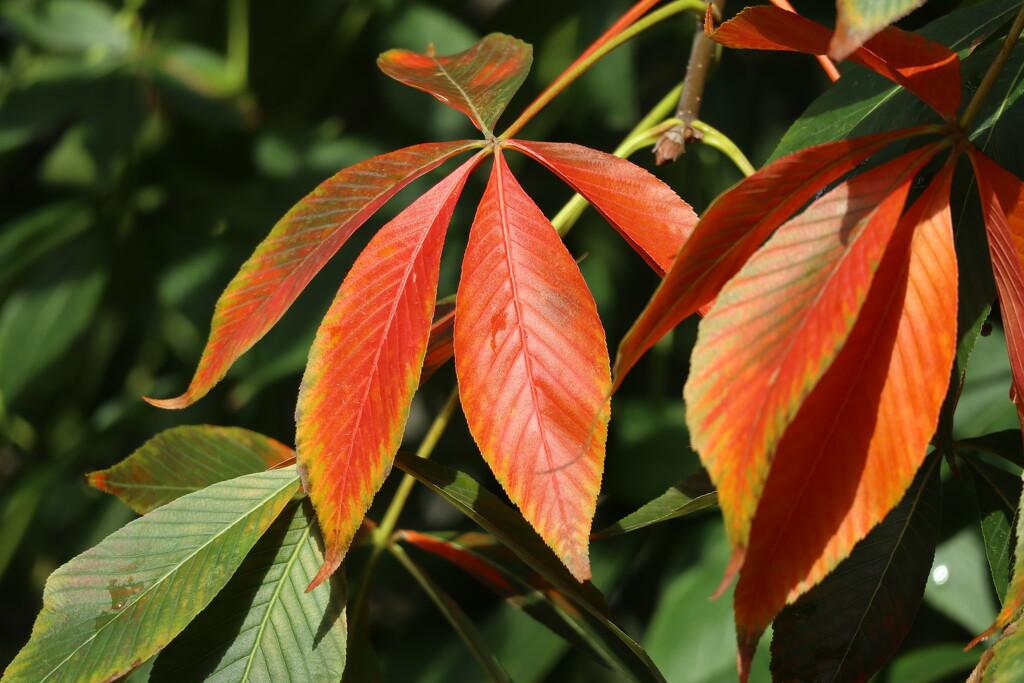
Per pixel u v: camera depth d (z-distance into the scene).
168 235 2.10
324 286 1.81
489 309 0.97
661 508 1.01
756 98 1.84
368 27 2.02
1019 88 1.02
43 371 2.04
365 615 1.10
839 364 0.92
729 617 1.47
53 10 2.07
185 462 1.06
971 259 1.00
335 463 0.96
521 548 1.00
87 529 2.10
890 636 0.99
